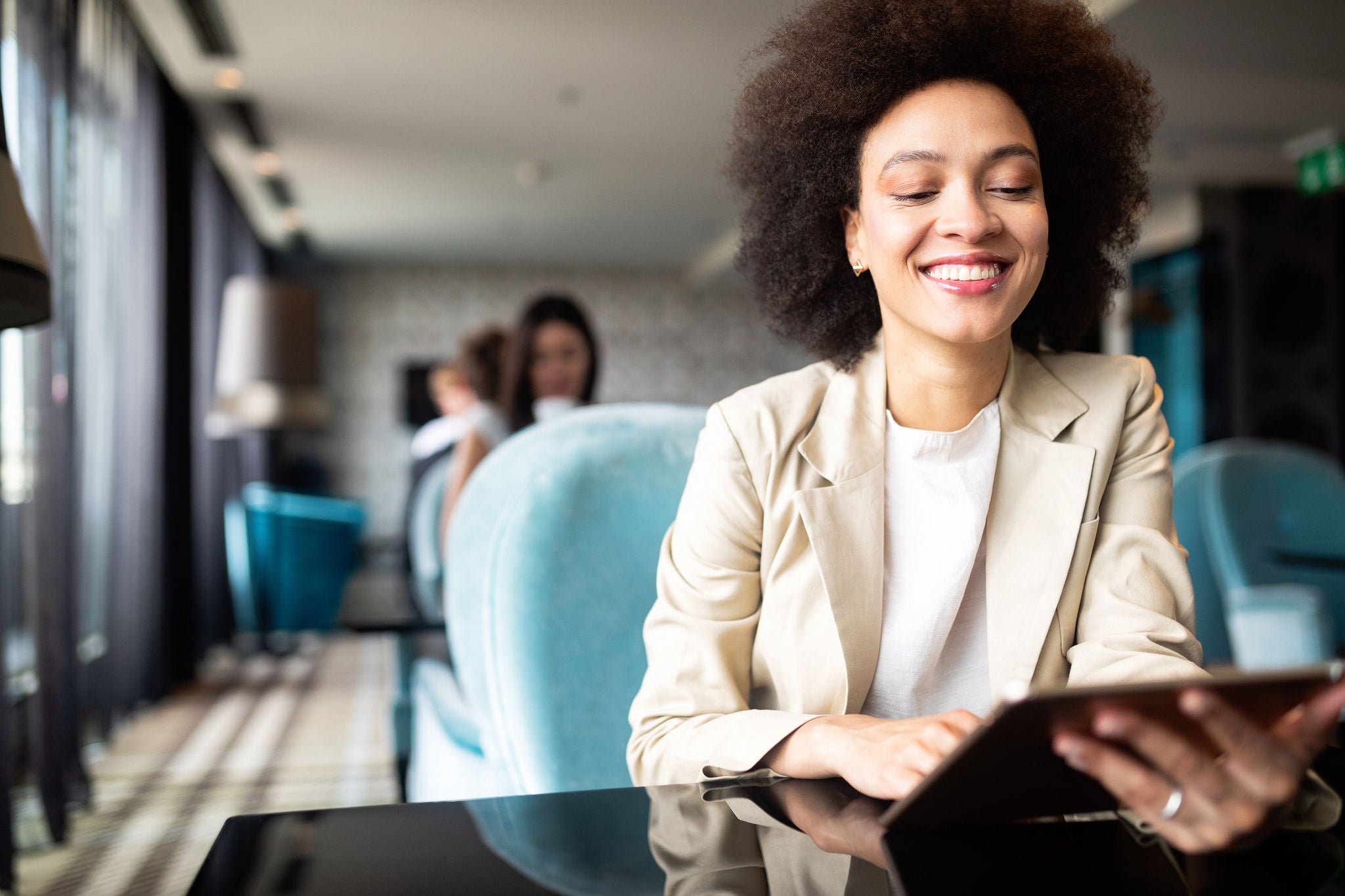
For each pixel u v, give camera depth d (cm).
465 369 401
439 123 718
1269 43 563
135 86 526
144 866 272
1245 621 262
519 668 115
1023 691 48
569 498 120
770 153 111
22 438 332
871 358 101
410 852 60
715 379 1302
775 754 79
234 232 874
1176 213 884
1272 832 61
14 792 346
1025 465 95
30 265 122
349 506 723
